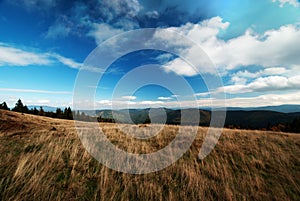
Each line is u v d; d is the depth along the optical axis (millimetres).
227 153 6438
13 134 8367
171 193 3838
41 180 4004
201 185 4102
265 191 4062
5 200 3332
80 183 4051
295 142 7980
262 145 7539
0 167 4516
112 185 4078
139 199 3666
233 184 4281
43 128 11539
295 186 4234
